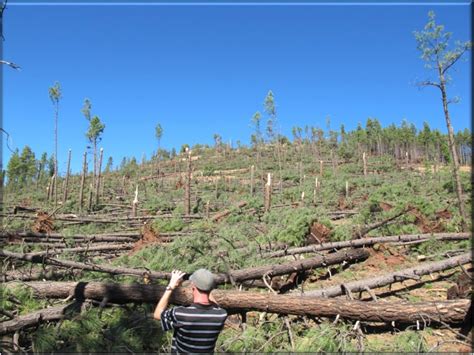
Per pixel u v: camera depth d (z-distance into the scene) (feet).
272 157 208.33
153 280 23.49
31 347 15.08
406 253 33.09
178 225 47.44
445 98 46.44
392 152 230.89
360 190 76.54
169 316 12.36
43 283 19.27
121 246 38.01
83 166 80.48
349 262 31.07
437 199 50.14
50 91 101.09
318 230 34.24
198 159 239.91
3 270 24.34
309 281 28.14
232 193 110.63
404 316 17.52
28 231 38.01
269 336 17.38
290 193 85.20
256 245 32.37
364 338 17.03
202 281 12.35
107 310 18.25
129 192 118.11
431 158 213.05
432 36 45.88
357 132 230.27
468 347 16.72
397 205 40.14
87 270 24.02
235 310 18.84
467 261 27.30
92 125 104.01
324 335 16.05
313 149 217.36
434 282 27.14
